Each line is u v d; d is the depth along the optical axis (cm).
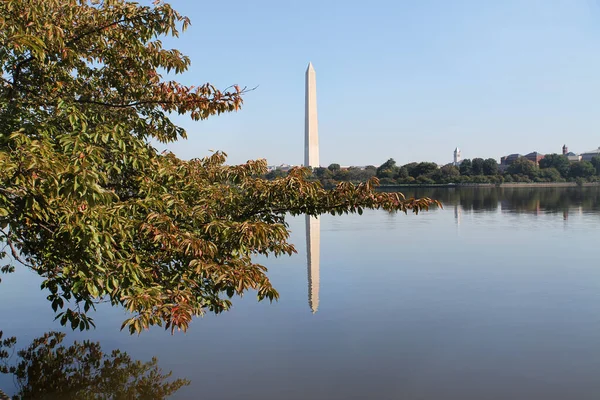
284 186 833
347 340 1316
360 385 1048
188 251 688
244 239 700
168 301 686
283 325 1444
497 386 1038
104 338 1348
